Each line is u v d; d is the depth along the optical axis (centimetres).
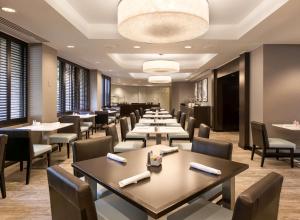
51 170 140
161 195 133
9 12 326
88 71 928
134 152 234
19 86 487
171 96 1462
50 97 540
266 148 438
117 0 353
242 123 599
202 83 1184
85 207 114
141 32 254
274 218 130
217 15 409
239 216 106
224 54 613
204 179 158
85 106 912
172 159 208
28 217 253
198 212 160
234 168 182
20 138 341
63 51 588
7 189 325
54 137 483
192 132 455
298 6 306
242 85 597
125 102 1661
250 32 418
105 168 183
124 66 880
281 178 133
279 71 511
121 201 174
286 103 513
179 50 564
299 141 514
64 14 347
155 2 197
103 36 460
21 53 491
